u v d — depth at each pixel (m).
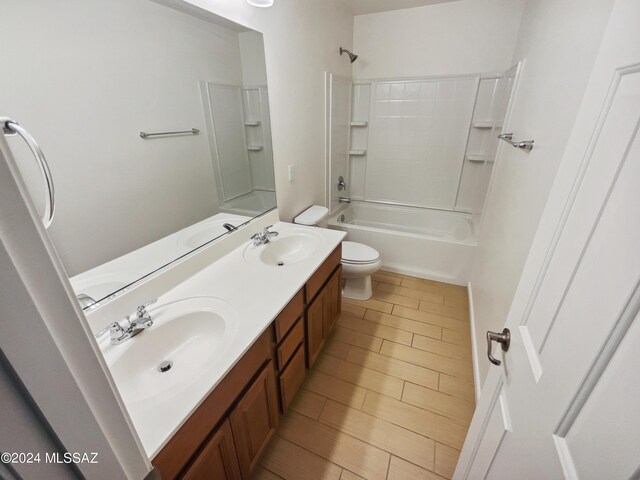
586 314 0.44
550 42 1.29
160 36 1.08
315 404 1.60
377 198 3.44
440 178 3.09
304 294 1.41
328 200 2.87
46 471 0.29
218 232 1.52
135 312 1.08
